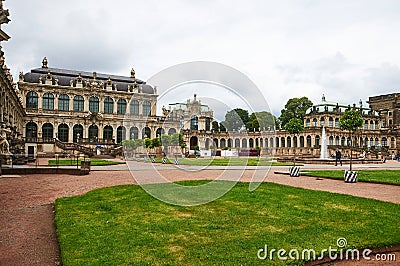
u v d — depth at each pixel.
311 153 80.38
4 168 27.47
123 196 15.22
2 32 36.09
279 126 99.00
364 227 9.81
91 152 70.06
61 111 95.06
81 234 9.04
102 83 101.25
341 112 99.44
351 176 21.77
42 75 95.75
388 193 16.94
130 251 7.73
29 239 9.09
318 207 12.73
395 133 106.88
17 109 66.88
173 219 10.69
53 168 28.14
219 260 7.18
